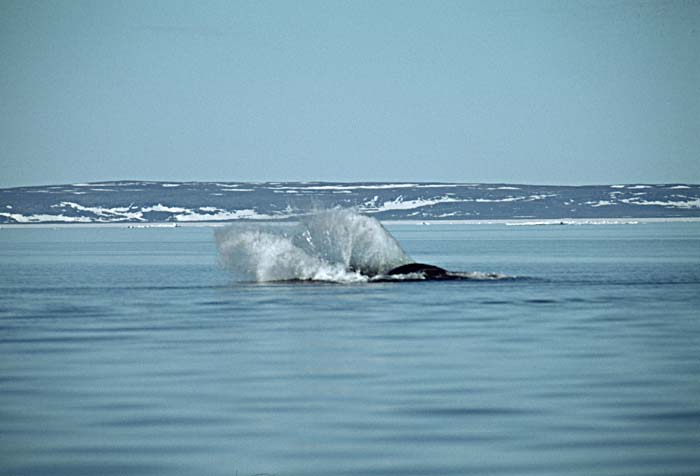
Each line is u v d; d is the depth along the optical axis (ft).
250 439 215.72
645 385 271.90
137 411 241.14
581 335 375.04
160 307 488.02
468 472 192.65
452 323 413.39
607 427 225.15
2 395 260.21
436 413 238.68
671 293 558.15
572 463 198.29
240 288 600.39
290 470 193.98
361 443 212.64
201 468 195.21
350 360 315.17
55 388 269.23
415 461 199.62
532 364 306.96
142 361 314.76
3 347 347.97
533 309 469.16
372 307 479.82
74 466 196.65
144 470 194.08
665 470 194.18
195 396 258.37
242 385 272.72
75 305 500.74
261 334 379.76
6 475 190.80
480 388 268.00
